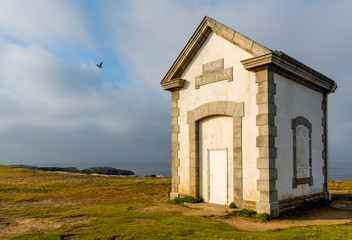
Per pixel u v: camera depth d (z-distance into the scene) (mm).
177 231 7340
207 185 12047
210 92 11992
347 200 13961
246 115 10641
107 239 6617
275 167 10094
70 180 23625
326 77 13102
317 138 13102
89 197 14172
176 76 13352
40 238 6699
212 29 11961
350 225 8453
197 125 12609
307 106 12508
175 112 13344
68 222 8617
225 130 11602
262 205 9734
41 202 12555
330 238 6715
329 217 10031
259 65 10062
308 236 6906
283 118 10773
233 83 11188
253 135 10359
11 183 19656
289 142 10992
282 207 10250
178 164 13062
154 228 7637
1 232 7496
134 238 6695
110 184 20500
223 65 11609
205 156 12234
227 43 11586
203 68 12391
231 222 9141
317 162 12930
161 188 17984
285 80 11109
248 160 10414
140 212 10281
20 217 9344
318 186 12836
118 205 11766
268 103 10062
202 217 9469
